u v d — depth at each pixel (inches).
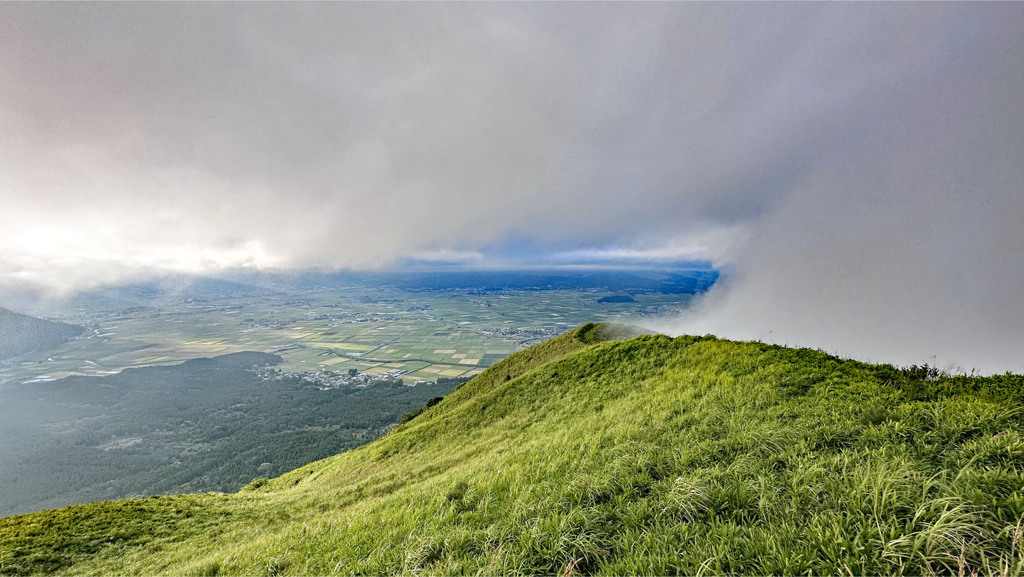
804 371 636.7
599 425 691.4
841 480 294.4
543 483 444.8
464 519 406.6
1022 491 233.5
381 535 421.1
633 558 257.9
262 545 523.2
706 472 351.9
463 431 1184.2
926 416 370.6
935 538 212.7
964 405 372.5
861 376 585.9
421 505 492.4
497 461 645.9
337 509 756.6
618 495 355.9
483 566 293.9
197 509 924.6
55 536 765.9
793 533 244.1
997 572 198.4
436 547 346.9
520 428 969.5
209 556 565.3
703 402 622.2
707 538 259.0
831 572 213.5
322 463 1945.1
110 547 729.6
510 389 1341.0
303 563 409.7
